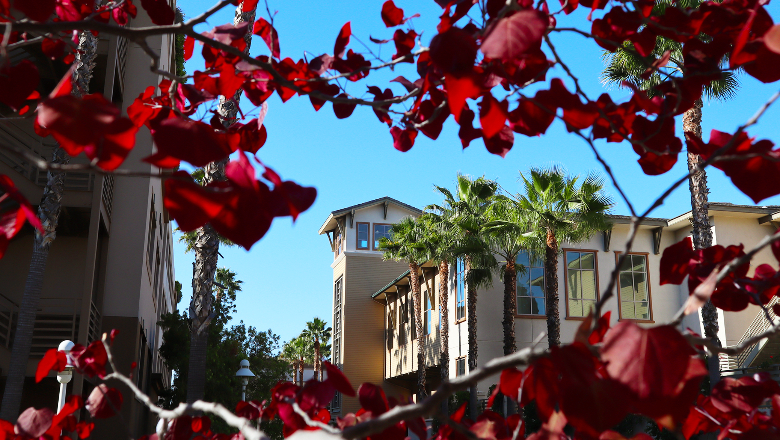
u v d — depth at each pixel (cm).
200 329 888
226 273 3859
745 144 108
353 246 3753
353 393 133
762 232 2072
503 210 2048
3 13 116
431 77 141
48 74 876
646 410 69
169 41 1678
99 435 1318
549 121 126
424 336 3008
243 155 83
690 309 89
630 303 2300
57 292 1434
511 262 2114
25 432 180
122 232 1533
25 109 128
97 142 77
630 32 155
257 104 179
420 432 130
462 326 2552
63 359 201
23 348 903
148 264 1800
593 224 1811
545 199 1881
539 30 86
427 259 2561
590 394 72
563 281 2319
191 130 86
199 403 112
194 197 81
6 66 123
